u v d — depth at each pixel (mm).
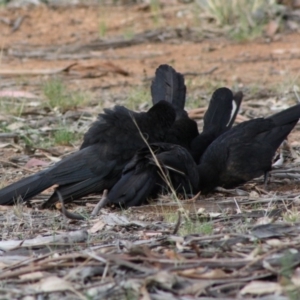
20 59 27344
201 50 27828
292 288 9461
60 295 9812
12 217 13227
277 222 11938
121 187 13562
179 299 9477
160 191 13859
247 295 9578
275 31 29312
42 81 23938
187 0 32594
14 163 16438
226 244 10805
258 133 14953
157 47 28500
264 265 10008
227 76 24188
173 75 17297
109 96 21984
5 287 10055
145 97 21250
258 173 14547
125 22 31109
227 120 16406
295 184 14977
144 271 10047
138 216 13086
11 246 11484
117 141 14328
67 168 14148
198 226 11859
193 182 13938
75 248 11312
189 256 10523
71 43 29188
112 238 11781
